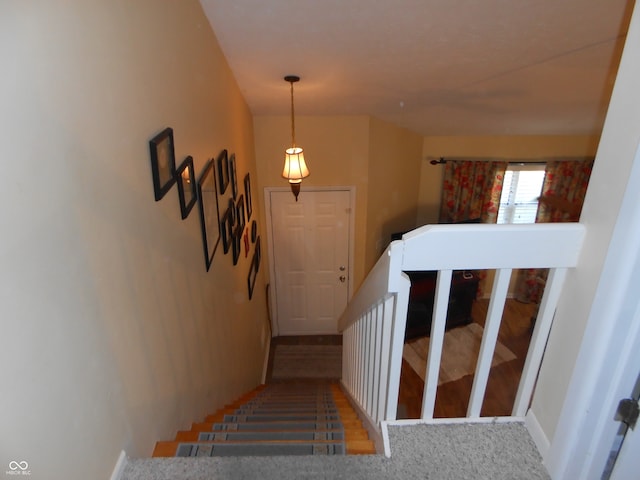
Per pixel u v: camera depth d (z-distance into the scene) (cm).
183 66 178
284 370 465
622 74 82
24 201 76
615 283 87
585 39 203
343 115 410
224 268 263
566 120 398
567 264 100
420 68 256
